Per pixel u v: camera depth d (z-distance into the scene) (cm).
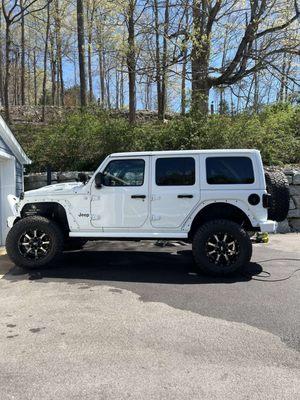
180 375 356
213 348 407
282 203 695
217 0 1407
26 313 508
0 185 981
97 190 708
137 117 2031
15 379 352
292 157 1389
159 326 462
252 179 679
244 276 671
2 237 973
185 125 1345
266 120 1436
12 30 2355
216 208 695
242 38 1515
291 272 694
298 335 437
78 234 716
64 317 493
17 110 2270
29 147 1320
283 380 347
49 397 324
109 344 418
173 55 1427
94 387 338
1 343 423
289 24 1468
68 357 391
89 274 688
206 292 586
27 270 715
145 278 663
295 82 1459
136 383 343
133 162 705
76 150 1306
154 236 695
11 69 3153
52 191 726
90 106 1596
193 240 674
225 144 1320
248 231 694
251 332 445
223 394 326
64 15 2097
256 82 1914
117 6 1424
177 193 686
